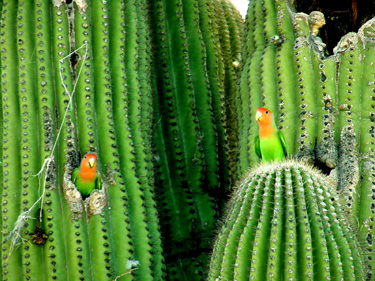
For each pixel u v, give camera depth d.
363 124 8.97
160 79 10.52
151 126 9.97
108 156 8.80
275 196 7.39
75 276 8.06
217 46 11.07
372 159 8.73
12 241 8.20
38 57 8.99
